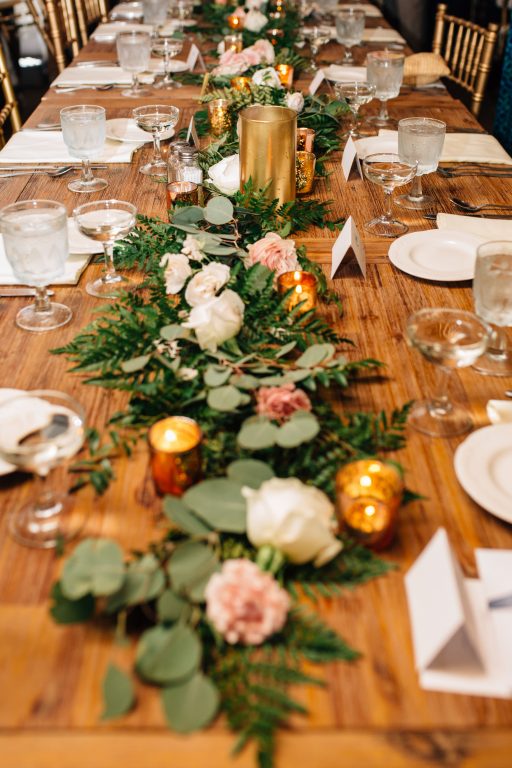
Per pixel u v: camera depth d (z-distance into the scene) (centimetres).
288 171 161
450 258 150
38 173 189
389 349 125
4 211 129
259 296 120
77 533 89
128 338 113
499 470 97
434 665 73
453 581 75
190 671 70
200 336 107
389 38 313
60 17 336
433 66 258
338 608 81
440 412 110
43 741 68
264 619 71
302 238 161
